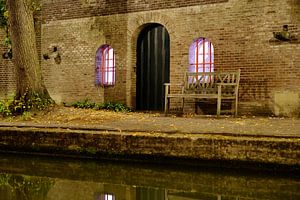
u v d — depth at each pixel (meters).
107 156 6.93
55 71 14.54
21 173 6.51
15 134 7.66
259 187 5.53
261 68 10.96
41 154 7.49
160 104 12.77
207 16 11.68
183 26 12.05
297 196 5.04
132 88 13.03
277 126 7.53
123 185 5.71
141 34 13.10
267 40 10.88
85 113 10.12
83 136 7.10
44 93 10.67
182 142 6.36
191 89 11.26
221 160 6.12
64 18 14.31
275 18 10.75
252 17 11.05
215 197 5.08
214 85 11.19
